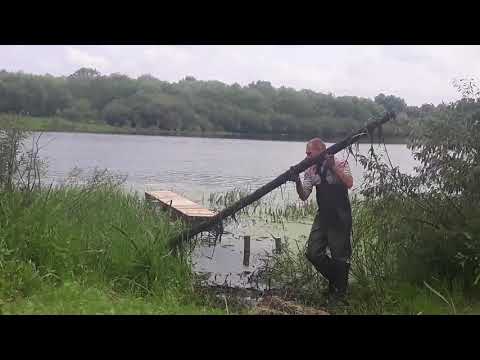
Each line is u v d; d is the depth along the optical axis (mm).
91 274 7172
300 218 15062
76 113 62406
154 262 7648
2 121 8992
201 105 69812
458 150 7750
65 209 8680
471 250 7473
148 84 71438
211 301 7441
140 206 12008
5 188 8398
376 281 8031
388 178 8016
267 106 67438
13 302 5816
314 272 8992
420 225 7840
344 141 8000
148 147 46438
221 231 9016
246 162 36406
